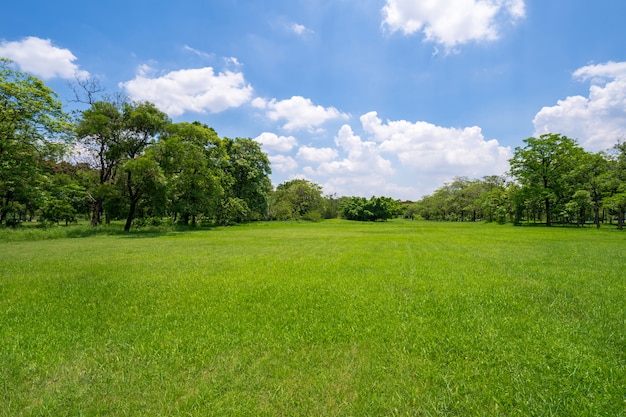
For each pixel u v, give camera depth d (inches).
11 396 126.9
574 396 123.6
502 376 138.3
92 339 180.7
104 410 117.6
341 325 199.9
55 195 1450.5
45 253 558.3
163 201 1266.0
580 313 227.3
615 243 748.0
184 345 171.0
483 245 714.2
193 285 311.7
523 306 241.1
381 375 140.9
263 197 2128.4
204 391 128.6
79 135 1058.7
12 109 930.1
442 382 135.8
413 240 860.0
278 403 121.3
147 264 437.7
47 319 214.1
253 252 586.9
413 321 206.7
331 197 3971.5
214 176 1481.3
